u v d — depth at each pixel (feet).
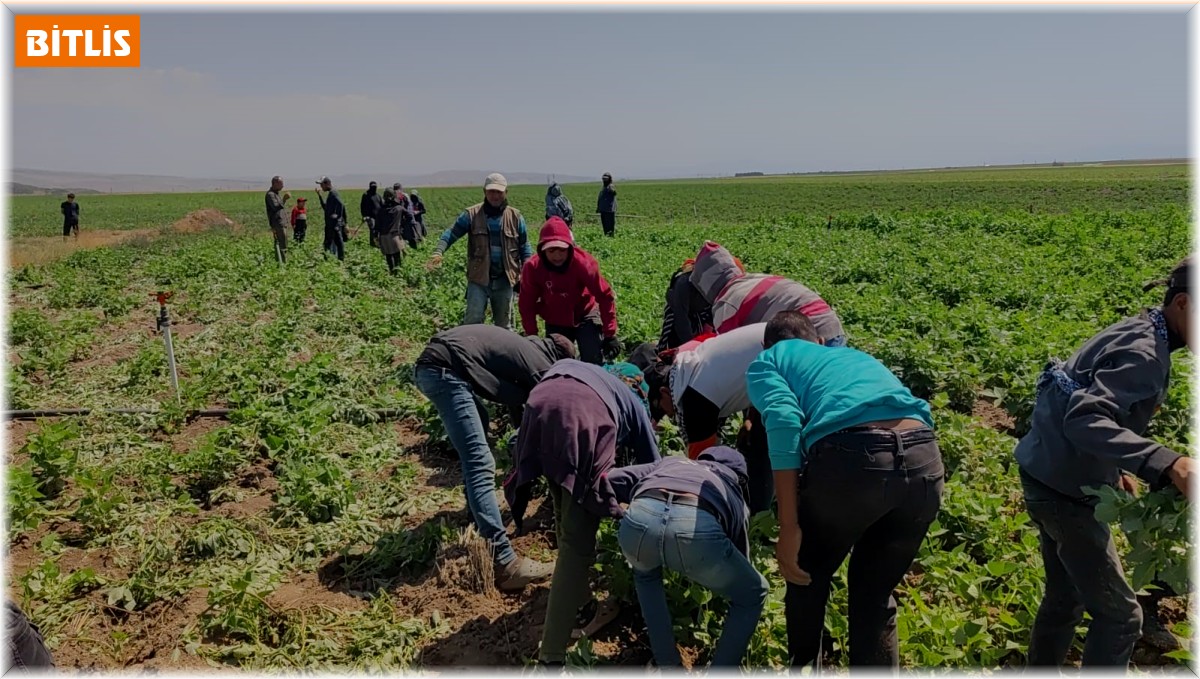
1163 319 10.16
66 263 68.08
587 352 23.65
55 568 15.75
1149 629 13.93
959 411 25.46
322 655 13.97
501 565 15.75
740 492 12.51
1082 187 209.36
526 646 14.08
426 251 68.85
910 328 34.30
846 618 13.73
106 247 84.89
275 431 22.25
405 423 25.49
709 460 12.91
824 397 11.15
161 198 329.11
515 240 28.86
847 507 10.83
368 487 20.20
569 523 12.73
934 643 13.23
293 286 49.83
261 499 19.79
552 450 12.56
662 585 12.44
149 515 18.57
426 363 15.90
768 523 15.74
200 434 24.63
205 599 15.35
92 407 26.73
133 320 43.96
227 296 48.62
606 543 15.66
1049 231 68.39
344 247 70.79
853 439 10.73
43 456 20.06
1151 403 10.23
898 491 10.70
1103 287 40.32
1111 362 10.12
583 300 23.76
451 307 41.32
